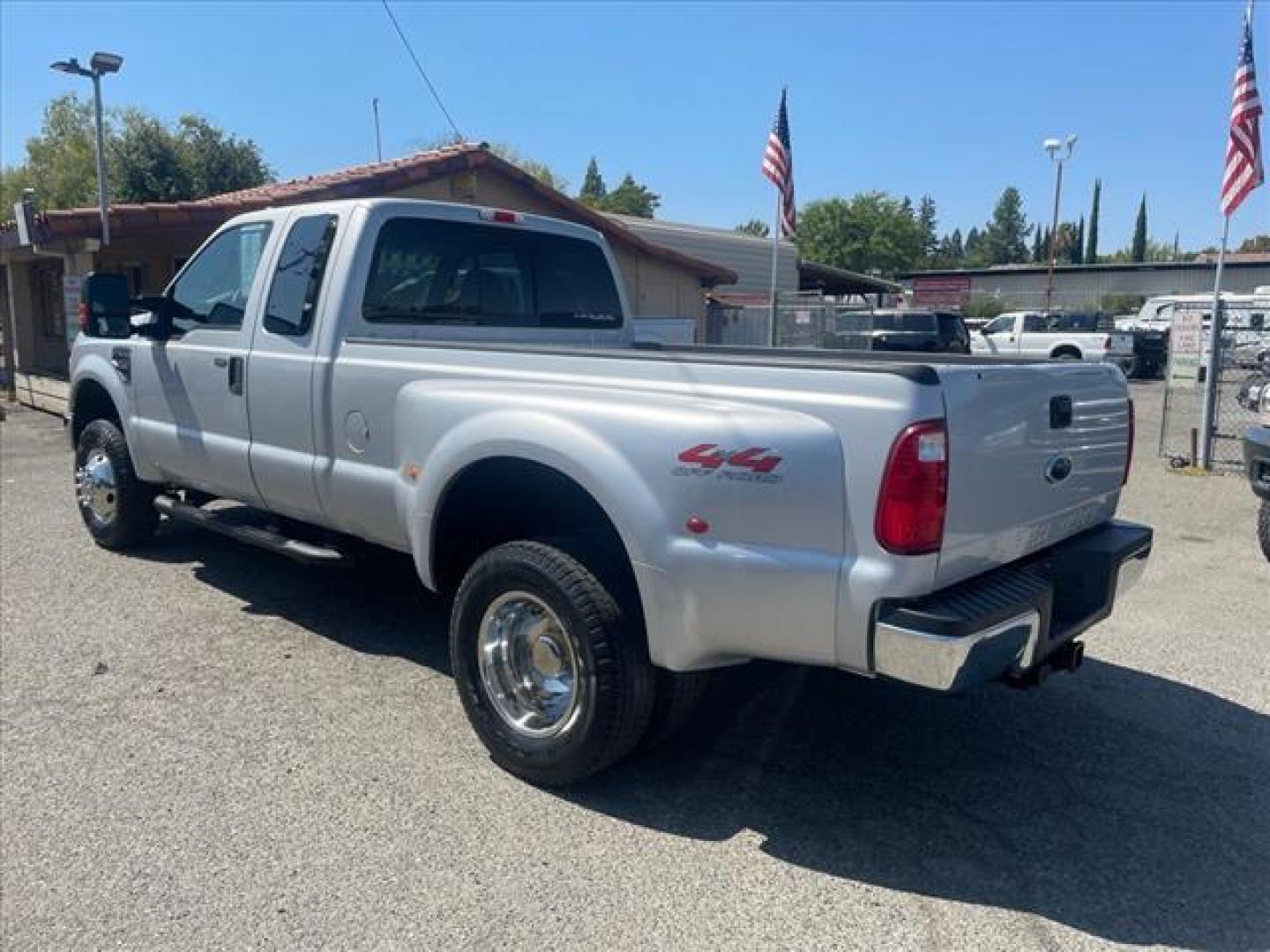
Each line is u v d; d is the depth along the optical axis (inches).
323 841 133.0
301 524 208.5
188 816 138.3
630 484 133.8
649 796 147.0
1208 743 168.4
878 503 118.3
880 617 119.6
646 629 135.9
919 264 2933.1
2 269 760.3
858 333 892.0
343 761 154.8
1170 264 2192.4
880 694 185.0
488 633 151.9
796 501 122.9
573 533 147.2
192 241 573.3
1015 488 134.3
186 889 122.3
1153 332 1158.3
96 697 176.6
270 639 205.9
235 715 170.1
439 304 200.2
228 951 111.4
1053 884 127.0
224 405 208.5
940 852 134.0
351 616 220.2
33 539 285.3
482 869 127.6
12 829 134.6
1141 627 229.3
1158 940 116.6
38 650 198.8
